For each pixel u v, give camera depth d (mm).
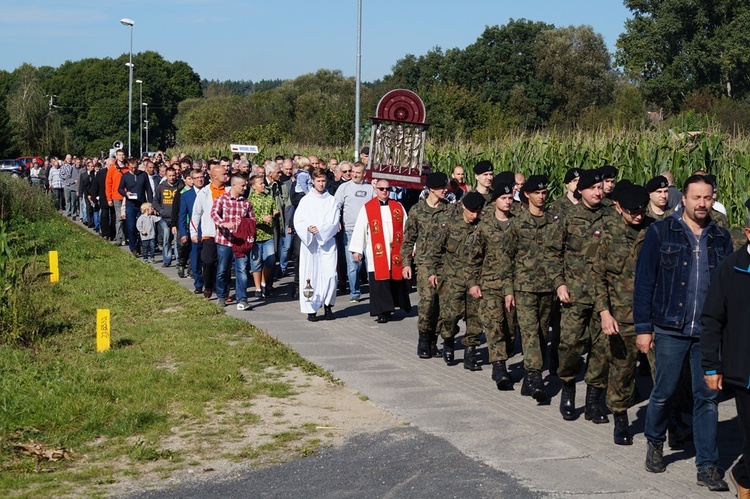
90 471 6223
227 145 39875
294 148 34719
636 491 5828
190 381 8570
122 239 22047
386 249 12039
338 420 7520
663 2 53250
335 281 12266
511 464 6395
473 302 9258
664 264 5984
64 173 31016
